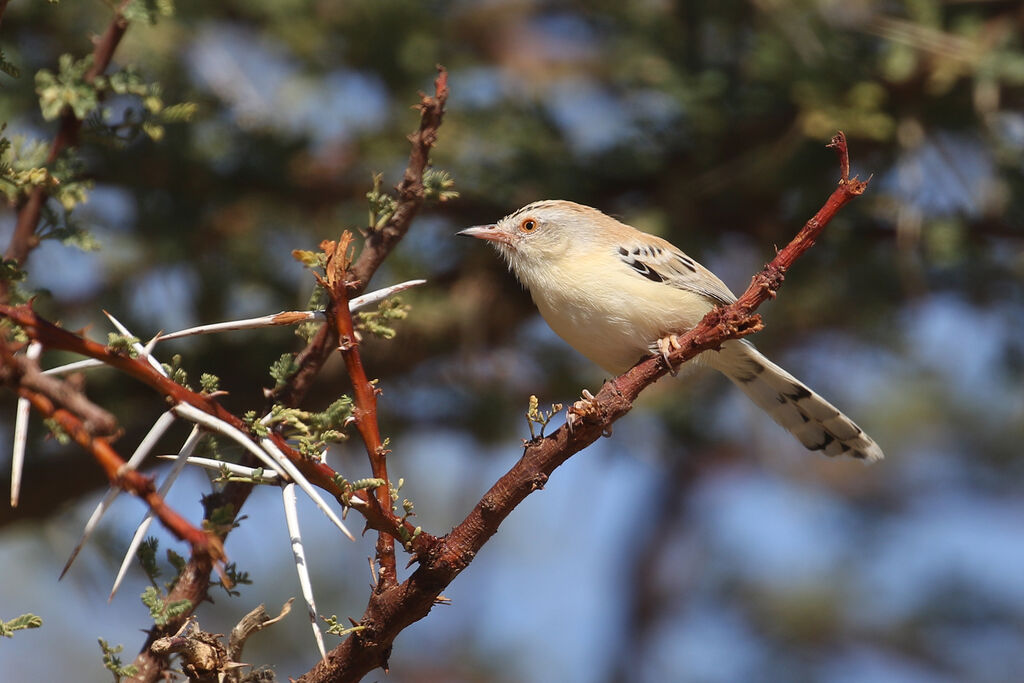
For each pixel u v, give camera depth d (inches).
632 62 445.7
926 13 409.7
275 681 186.1
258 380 423.2
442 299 434.6
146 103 223.8
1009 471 663.8
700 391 486.0
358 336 199.5
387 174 436.5
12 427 406.6
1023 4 410.9
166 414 172.1
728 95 424.8
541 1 534.0
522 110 443.8
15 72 215.9
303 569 175.2
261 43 478.9
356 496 183.2
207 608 475.5
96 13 414.6
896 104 409.4
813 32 418.3
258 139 424.5
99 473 389.4
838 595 656.4
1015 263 456.1
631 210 436.5
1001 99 421.4
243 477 177.3
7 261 193.2
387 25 444.5
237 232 431.5
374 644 187.2
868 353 513.7
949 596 647.8
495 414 447.8
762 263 438.6
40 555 470.6
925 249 429.4
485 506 188.2
